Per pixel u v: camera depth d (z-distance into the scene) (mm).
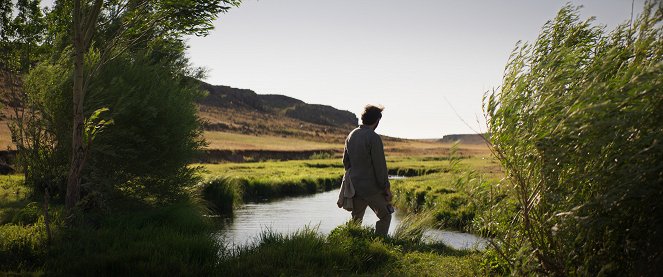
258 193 21406
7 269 5316
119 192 12133
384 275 5332
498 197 4879
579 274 3949
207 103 138875
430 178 25984
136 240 6801
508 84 4598
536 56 4750
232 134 95750
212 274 5352
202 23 9469
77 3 8703
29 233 6727
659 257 3631
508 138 4414
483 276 5070
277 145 85062
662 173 3598
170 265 5375
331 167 45750
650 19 3951
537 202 4316
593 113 3727
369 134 6812
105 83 12031
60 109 12188
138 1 9453
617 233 3879
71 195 8680
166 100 12586
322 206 17531
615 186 3666
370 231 7047
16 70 14797
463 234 11016
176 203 11906
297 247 6117
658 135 3498
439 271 5395
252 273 5254
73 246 6281
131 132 11484
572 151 3857
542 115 4188
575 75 4336
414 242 7668
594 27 4777
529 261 4262
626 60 4184
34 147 12750
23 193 12953
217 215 14336
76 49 8797
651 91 3535
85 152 8852
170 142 12586
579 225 3822
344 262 5730
